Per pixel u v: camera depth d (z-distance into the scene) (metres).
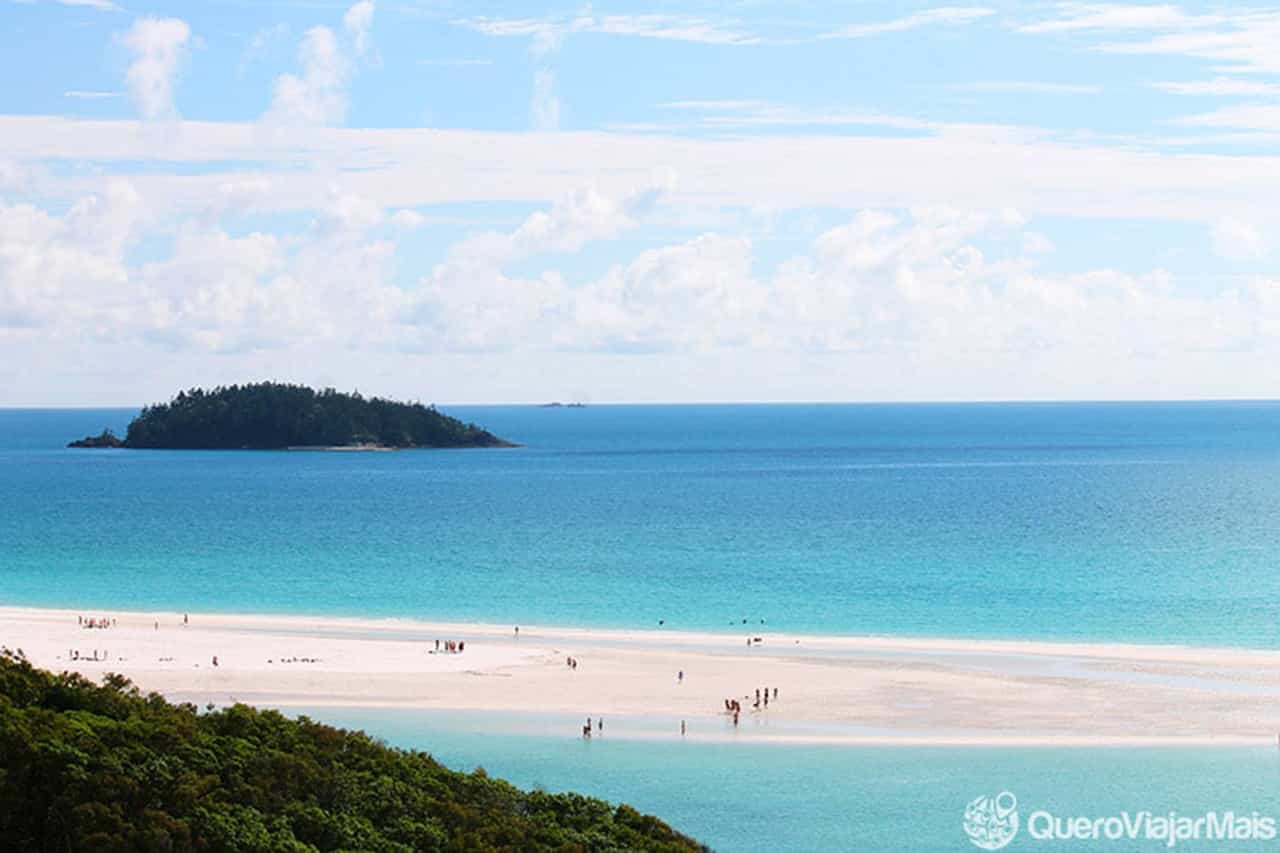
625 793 64.56
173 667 92.31
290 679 88.81
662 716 79.94
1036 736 75.25
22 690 46.62
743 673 92.81
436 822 44.00
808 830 59.31
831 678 91.19
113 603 130.00
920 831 59.38
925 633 110.88
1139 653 100.50
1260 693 85.88
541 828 44.78
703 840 58.03
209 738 46.00
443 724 77.50
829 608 124.62
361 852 40.91
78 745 42.25
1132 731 76.31
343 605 128.25
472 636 109.56
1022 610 122.56
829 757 70.94
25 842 39.50
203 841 39.41
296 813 42.06
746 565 156.25
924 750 72.44
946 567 153.00
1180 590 134.50
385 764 48.00
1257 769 68.75
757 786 65.75
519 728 76.75
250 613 123.50
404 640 107.38
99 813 39.38
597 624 116.62
